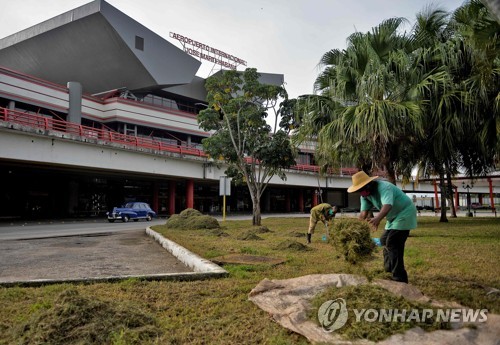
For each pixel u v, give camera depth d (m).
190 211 15.94
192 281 5.21
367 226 4.68
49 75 42.00
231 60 49.69
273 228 15.91
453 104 12.87
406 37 13.29
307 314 3.35
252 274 5.64
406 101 12.32
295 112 15.81
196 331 3.24
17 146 19.89
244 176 18.94
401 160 17.42
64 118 34.28
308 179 44.16
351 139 12.56
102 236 13.45
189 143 44.56
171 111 42.12
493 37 8.00
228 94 18.19
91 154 23.89
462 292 4.20
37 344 2.79
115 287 4.78
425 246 8.66
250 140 17.97
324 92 14.88
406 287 3.98
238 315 3.63
